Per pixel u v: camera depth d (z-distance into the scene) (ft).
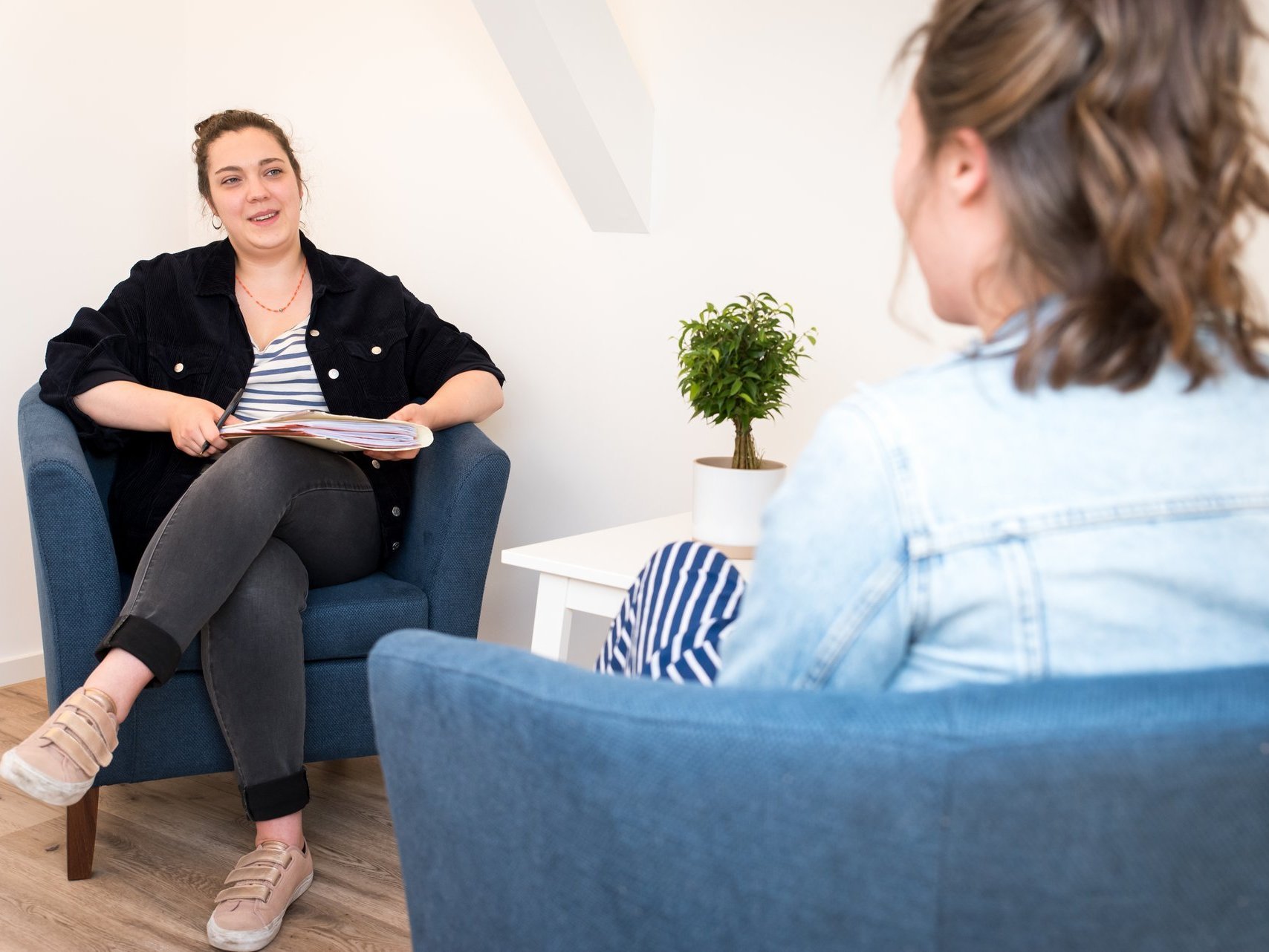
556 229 8.15
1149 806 1.73
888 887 1.83
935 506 1.96
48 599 5.66
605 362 8.07
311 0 9.02
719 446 7.61
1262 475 1.95
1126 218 1.86
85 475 5.64
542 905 2.15
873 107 6.79
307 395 7.05
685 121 7.49
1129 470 1.93
